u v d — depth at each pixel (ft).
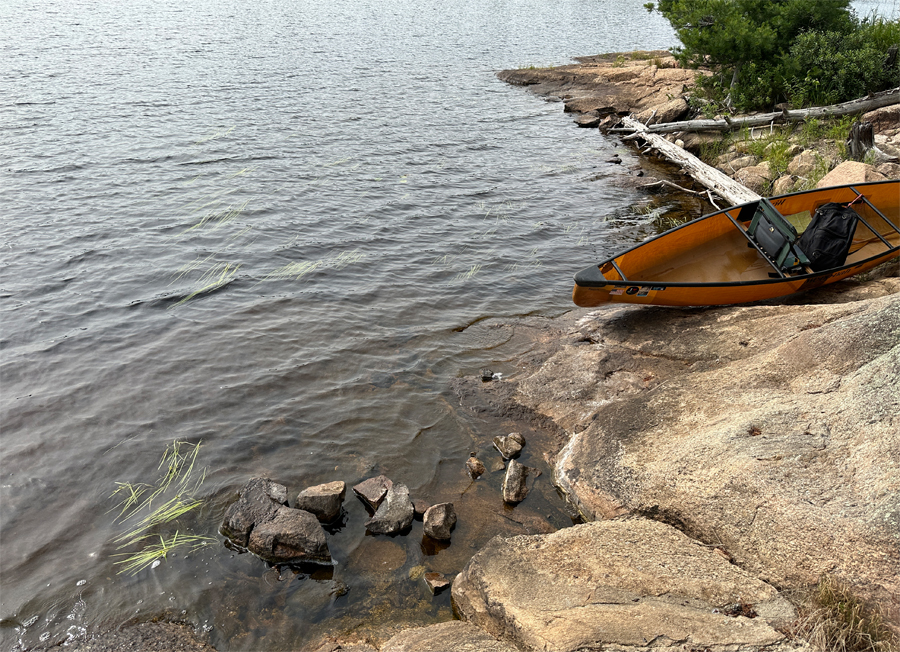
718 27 60.80
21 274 31.55
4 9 136.05
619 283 25.88
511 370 25.77
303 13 161.07
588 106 78.33
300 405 23.02
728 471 16.48
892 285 27.71
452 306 31.04
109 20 130.41
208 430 21.53
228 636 14.61
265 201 43.14
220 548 16.97
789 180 44.93
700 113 66.13
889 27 59.31
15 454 20.10
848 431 16.08
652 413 20.45
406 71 95.30
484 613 14.49
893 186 32.71
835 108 53.98
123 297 30.07
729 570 14.32
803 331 22.16
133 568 16.28
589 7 208.44
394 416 22.61
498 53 115.65
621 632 12.47
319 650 14.14
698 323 26.58
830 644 11.96
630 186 51.65
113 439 20.94
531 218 43.50
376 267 34.71
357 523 17.92
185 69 85.97
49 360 25.00
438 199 46.03
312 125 63.31
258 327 28.12
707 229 30.81
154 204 41.45
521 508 18.72
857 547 13.47
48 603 15.23
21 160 47.83
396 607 15.44
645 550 15.16
